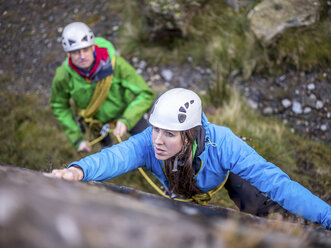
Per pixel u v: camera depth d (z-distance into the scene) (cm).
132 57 532
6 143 459
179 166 181
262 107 447
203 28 511
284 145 377
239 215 141
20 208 57
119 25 575
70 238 55
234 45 487
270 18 467
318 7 463
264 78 466
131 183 346
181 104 164
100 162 158
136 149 177
